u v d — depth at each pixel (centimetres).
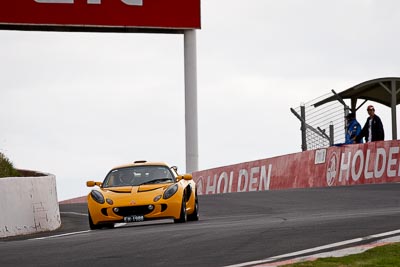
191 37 10819
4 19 10306
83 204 8144
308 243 3116
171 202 4897
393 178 7388
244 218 5031
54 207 5628
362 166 7625
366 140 7794
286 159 8425
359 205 5594
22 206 5125
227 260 2803
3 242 4244
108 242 3584
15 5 10338
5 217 4922
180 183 5084
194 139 11012
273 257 2805
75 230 5134
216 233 3681
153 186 5041
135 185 5109
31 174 7025
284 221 4244
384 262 2511
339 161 7856
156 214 4884
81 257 3077
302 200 6419
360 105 8606
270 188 8581
